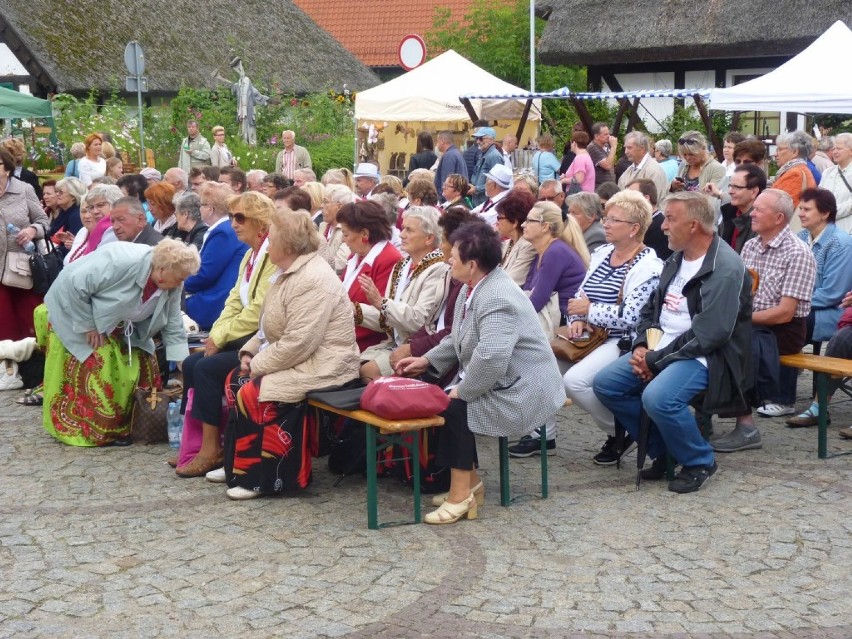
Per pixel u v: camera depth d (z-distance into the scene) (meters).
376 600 4.61
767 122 21.47
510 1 34.03
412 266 6.54
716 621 4.38
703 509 5.73
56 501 6.00
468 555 5.12
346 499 6.00
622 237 6.49
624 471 6.50
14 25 26.39
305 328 5.83
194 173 10.90
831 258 7.63
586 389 6.48
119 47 29.23
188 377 6.56
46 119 22.03
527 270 7.09
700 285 6.00
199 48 32.34
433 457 6.00
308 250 5.97
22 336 9.25
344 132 27.75
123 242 7.12
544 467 5.96
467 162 15.52
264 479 5.96
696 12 24.05
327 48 38.78
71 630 4.34
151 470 6.59
